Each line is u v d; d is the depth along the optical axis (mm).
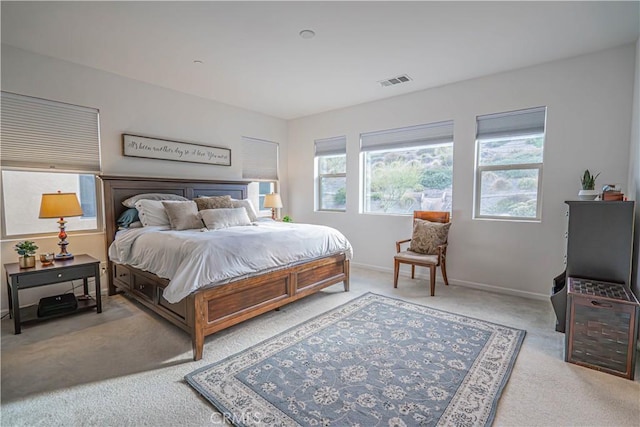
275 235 2832
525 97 3283
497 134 3516
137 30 2504
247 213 3807
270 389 1804
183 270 2184
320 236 3234
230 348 2285
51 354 2195
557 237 3178
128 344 2342
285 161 5516
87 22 2381
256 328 2615
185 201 3463
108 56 2994
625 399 1714
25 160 2936
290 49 2842
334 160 5055
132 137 3588
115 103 3465
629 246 2215
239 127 4754
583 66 2979
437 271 3979
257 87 3857
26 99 2912
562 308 2498
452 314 2895
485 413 1602
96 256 3375
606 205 2270
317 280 3230
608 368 1956
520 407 1651
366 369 2006
